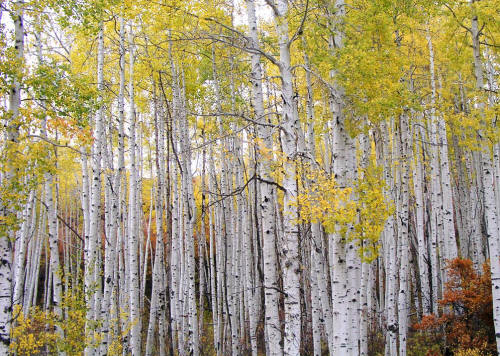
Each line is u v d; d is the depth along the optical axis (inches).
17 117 256.4
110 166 490.3
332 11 265.3
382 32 323.0
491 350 440.5
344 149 277.0
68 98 286.2
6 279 245.9
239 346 574.6
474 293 468.4
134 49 479.2
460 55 367.6
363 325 401.1
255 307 542.9
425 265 551.5
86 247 410.3
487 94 331.3
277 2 277.1
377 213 260.5
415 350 505.4
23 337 339.0
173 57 456.1
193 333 440.5
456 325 470.6
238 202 568.1
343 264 261.0
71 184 988.6
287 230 252.2
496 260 321.7
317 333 379.6
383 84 274.7
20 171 247.1
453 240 534.0
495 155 407.2
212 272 577.9
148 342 495.5
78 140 287.3
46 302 823.7
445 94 461.1
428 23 482.6
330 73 296.2
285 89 260.1
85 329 339.0
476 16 341.1
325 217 234.8
